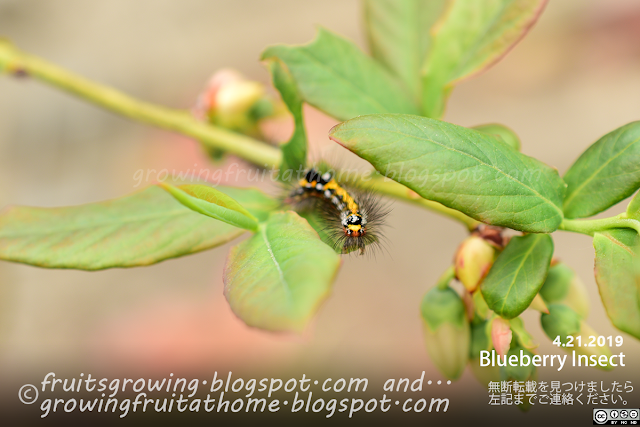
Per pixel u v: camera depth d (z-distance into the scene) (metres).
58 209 0.33
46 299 0.70
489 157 0.31
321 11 0.80
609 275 0.31
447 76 0.34
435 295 0.33
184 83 0.78
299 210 0.34
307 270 0.30
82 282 0.70
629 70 0.73
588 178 0.32
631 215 0.31
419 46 0.35
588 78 0.74
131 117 0.37
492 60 0.34
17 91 0.76
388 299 0.68
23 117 0.75
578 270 0.63
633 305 0.31
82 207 0.33
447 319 0.33
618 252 0.31
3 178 0.73
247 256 0.31
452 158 0.31
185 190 0.31
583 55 0.74
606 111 0.72
